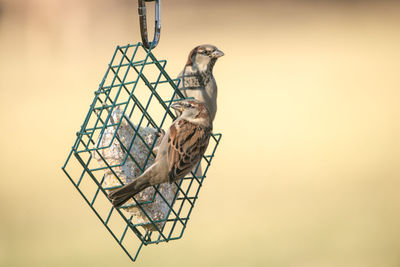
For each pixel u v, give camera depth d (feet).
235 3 95.91
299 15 92.07
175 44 76.54
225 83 68.54
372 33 83.35
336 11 93.71
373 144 52.49
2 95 62.34
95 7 83.15
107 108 18.57
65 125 54.29
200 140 17.95
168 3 94.32
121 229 38.81
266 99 63.00
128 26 82.28
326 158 50.16
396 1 96.53
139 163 18.34
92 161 37.63
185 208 40.45
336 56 75.51
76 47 77.66
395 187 44.47
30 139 51.44
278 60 74.74
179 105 18.37
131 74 53.42
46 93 62.39
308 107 61.00
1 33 81.20
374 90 64.75
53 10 81.82
